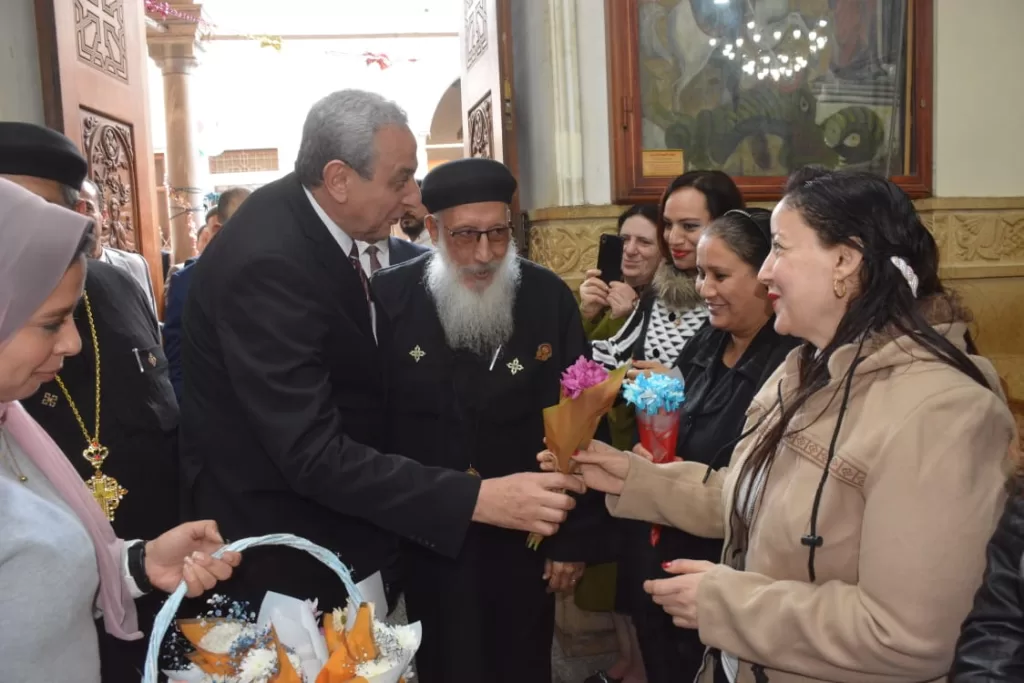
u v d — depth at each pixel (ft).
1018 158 13.00
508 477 5.10
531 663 6.53
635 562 6.36
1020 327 13.11
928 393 3.41
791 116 12.07
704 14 11.51
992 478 3.33
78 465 5.82
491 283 6.31
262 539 3.86
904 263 3.66
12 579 2.97
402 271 6.75
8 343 3.02
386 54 34.94
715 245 5.61
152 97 33.09
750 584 3.79
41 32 9.88
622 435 7.98
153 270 12.43
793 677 3.95
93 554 3.36
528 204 12.51
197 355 5.30
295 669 3.49
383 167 5.10
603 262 8.82
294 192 5.33
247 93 35.27
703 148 11.73
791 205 3.88
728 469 5.02
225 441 5.27
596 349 8.08
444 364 6.36
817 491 3.62
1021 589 2.97
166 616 3.46
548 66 11.03
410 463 5.07
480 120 12.83
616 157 11.23
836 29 12.09
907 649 3.22
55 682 3.08
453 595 6.14
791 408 3.84
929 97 12.49
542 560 6.54
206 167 34.63
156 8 23.65
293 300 4.96
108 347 6.01
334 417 5.03
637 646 8.39
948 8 12.49
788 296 3.86
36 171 5.46
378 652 3.59
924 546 3.23
